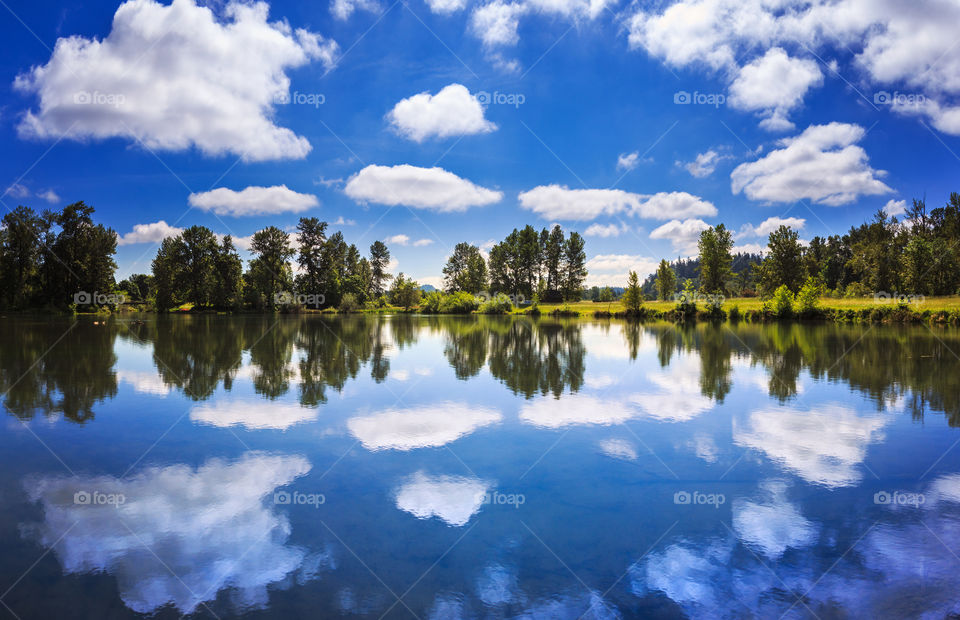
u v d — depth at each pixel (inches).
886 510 272.1
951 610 184.9
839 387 609.6
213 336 1325.0
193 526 253.4
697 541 237.6
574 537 241.8
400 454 363.9
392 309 3602.4
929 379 659.4
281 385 625.3
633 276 2359.7
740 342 1152.8
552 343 1170.6
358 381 654.5
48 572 211.2
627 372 725.9
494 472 327.6
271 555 224.7
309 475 322.3
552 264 4079.7
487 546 232.4
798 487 304.7
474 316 2859.3
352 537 241.0
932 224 3100.4
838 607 187.2
